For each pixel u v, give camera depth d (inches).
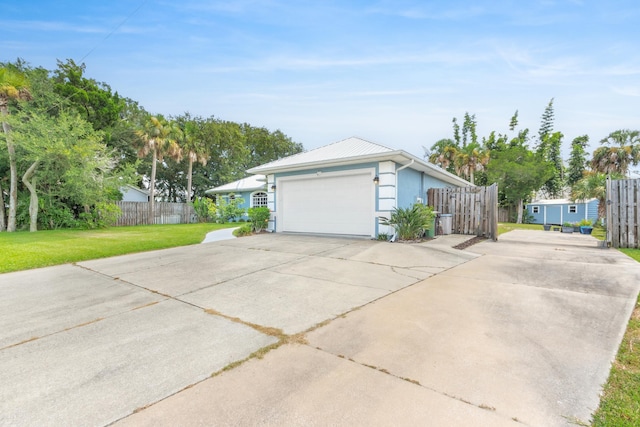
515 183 1090.1
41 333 121.6
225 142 1175.6
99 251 299.4
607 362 93.7
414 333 115.8
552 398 76.9
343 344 108.0
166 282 194.7
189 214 872.9
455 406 74.1
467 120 1526.8
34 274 220.5
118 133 820.6
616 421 68.6
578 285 175.5
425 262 244.2
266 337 115.0
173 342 112.2
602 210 658.2
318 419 70.3
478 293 163.8
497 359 96.0
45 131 492.7
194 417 71.9
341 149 443.8
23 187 559.2
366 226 386.6
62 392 83.0
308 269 223.6
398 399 77.2
